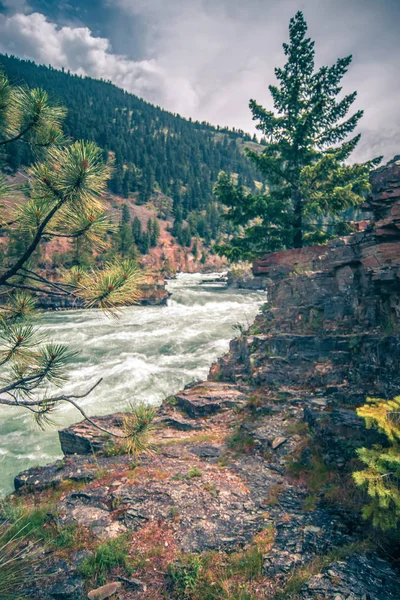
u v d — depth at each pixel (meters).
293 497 6.61
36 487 8.41
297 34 19.77
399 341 8.75
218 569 4.95
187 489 7.28
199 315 43.03
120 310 4.04
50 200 3.63
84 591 4.74
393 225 9.12
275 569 4.73
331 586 4.12
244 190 19.88
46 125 3.99
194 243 156.88
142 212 175.38
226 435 10.32
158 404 16.31
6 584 2.85
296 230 20.16
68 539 5.86
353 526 5.37
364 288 11.62
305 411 9.13
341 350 11.17
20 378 4.20
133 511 6.59
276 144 20.44
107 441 10.34
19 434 13.80
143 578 4.96
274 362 12.91
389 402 4.62
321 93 19.52
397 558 4.54
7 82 3.93
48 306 48.97
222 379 15.16
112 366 22.31
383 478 4.25
